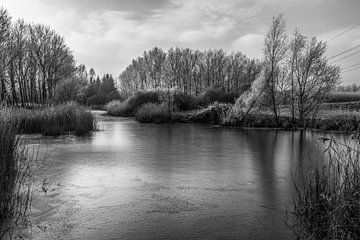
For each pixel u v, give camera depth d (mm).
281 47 22141
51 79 37000
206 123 27312
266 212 5980
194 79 55438
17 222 5367
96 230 5184
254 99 23562
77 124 18562
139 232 5129
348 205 4199
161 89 37844
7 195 5543
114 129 21734
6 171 5879
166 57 57219
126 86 71938
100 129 21594
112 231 5152
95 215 5812
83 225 5371
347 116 20953
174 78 46875
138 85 65438
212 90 41438
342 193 4555
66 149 12828
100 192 7176
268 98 23016
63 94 35000
